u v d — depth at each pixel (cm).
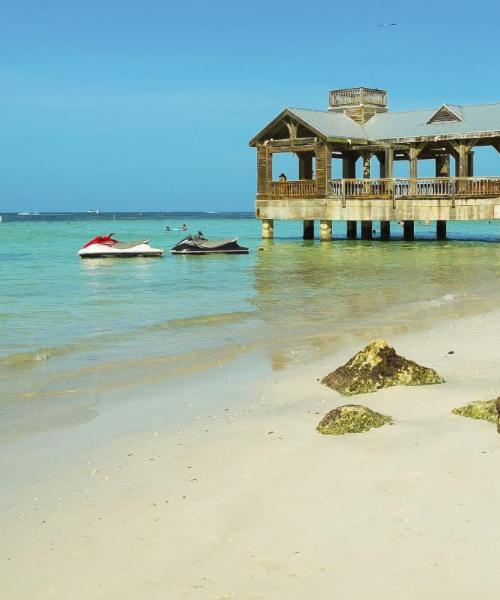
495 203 4175
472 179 4262
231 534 571
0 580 524
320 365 1205
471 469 662
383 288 2355
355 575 500
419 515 578
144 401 1004
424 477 651
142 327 1639
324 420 820
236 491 653
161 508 630
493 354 1216
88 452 789
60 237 7006
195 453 766
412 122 4888
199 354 1323
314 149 4800
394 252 4003
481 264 3173
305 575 505
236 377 1137
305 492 639
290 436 805
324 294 2228
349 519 580
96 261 3850
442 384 1004
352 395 984
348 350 1334
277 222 12488
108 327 1642
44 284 2656
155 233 8200
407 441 755
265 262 3541
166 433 848
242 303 2048
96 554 555
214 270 3180
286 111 4872
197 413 934
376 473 668
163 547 560
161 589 502
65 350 1372
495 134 4338
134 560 543
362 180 4622
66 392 1057
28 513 633
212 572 518
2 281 2775
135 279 2828
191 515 611
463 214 4272
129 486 684
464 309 1822
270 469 700
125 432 859
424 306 1898
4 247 5266
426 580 488
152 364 1242
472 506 587
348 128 4909
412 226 5275
